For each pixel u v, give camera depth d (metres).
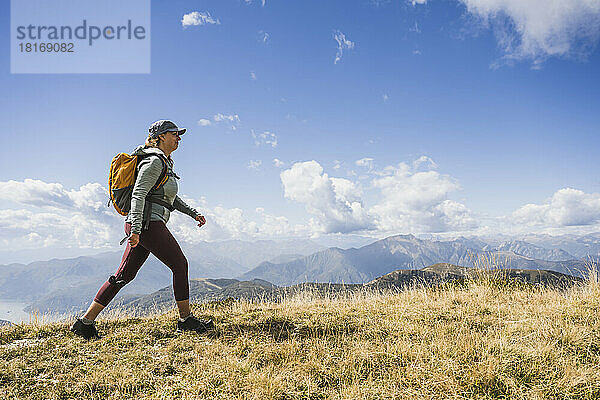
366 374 3.45
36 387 3.16
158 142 4.77
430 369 3.39
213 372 3.40
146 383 3.27
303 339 4.37
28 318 5.22
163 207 4.65
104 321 5.32
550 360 3.45
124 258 4.61
